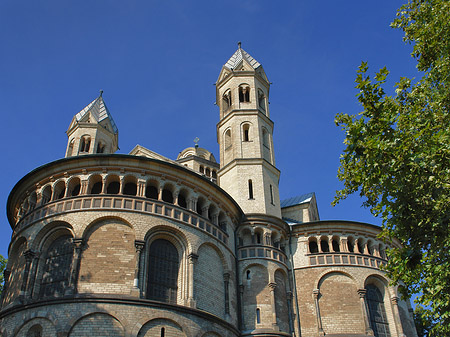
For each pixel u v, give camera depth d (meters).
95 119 55.97
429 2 28.20
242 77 59.06
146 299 32.31
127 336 30.47
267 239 46.44
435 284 24.19
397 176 23.28
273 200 51.16
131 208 35.75
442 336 25.66
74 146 53.84
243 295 42.62
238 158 51.97
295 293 46.94
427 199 23.39
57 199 36.94
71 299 31.00
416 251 23.98
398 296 49.66
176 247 37.47
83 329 30.27
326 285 47.34
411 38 28.94
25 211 39.84
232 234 44.66
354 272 47.97
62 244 35.47
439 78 27.23
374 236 51.31
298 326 44.91
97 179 37.59
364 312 45.97
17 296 34.53
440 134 22.67
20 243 37.72
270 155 55.22
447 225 23.14
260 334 40.41
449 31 26.42
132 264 33.84
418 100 27.47
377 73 24.11
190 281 35.66
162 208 37.09
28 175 39.06
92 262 33.38
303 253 49.12
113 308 31.22
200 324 34.31
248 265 43.97
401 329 47.16
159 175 38.53
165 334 32.09
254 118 55.47
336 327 45.06
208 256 39.16
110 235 34.62
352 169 25.84
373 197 26.30
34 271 34.44
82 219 34.75
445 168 22.48
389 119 23.81
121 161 37.47
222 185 52.47
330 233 50.25
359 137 23.78
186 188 39.91
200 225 39.16
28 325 31.41
